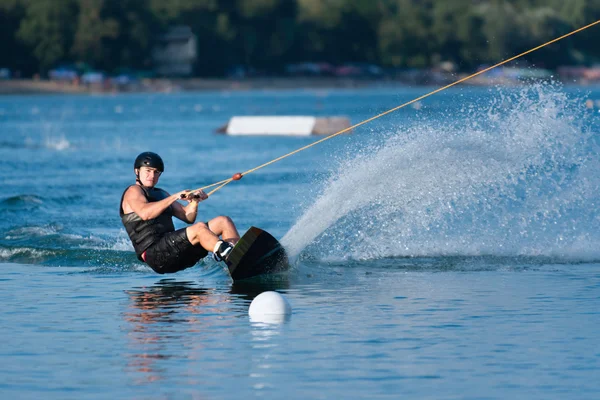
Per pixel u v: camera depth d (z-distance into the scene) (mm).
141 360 26031
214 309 32812
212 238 38219
